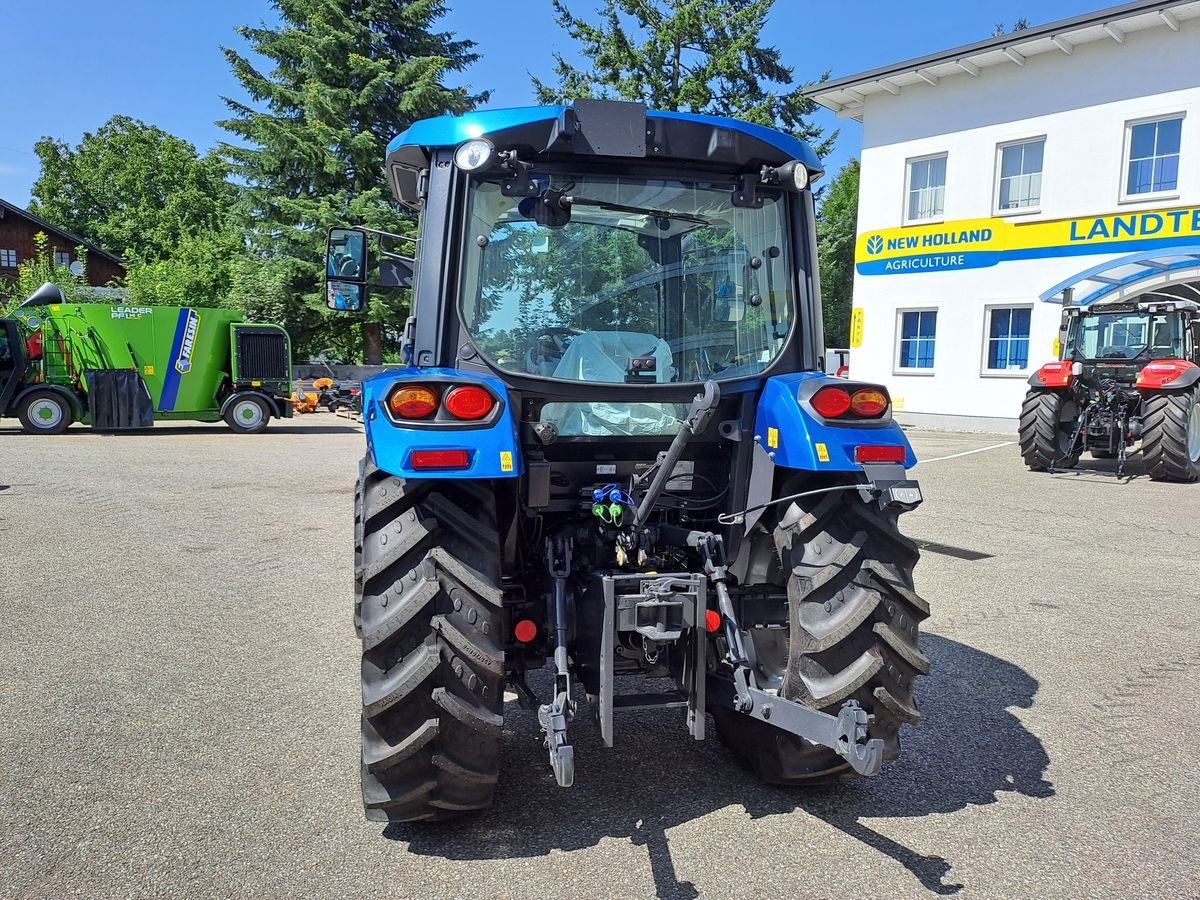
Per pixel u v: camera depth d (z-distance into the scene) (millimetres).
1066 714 3801
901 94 18250
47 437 16062
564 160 2988
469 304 2947
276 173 27922
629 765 3328
